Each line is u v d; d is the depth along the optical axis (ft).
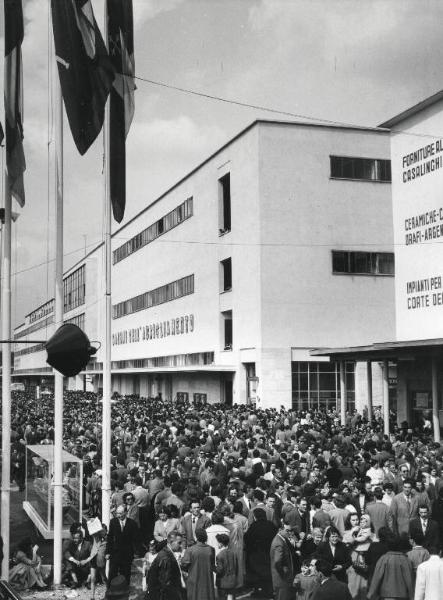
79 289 359.46
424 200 117.19
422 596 33.04
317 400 163.53
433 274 114.73
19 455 86.43
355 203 168.66
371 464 60.23
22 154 42.91
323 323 164.55
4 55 42.16
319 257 165.37
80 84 39.88
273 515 44.78
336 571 36.27
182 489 49.70
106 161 49.52
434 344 96.78
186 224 213.46
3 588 20.33
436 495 51.49
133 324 279.28
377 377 165.48
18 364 548.31
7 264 45.32
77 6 39.83
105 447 49.49
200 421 106.63
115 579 31.04
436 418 104.06
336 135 168.14
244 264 169.99
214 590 37.55
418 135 118.62
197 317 203.72
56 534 47.16
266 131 163.84
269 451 69.82
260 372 160.56
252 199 165.78
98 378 309.63
